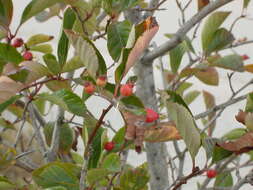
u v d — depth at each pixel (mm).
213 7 823
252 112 779
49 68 744
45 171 747
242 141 740
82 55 690
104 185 803
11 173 866
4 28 772
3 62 755
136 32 681
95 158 767
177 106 712
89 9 775
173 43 848
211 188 876
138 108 716
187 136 725
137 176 776
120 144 773
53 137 827
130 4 781
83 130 764
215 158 750
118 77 683
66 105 747
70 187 750
